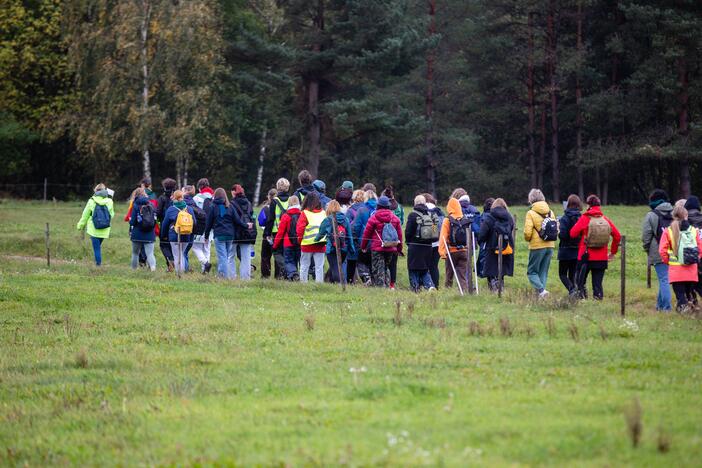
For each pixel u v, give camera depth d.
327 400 34.50
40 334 53.31
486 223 66.25
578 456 26.03
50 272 79.50
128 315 58.94
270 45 180.50
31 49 191.00
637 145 191.88
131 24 175.38
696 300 64.31
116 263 102.94
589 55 198.38
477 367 39.69
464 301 61.88
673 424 29.12
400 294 65.44
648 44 197.00
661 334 48.56
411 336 47.94
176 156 180.50
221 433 30.72
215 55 179.25
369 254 73.62
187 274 77.44
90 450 30.41
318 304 61.53
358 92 198.00
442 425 29.69
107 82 175.88
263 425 31.20
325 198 77.00
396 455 26.33
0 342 51.03
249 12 197.88
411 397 34.03
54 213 144.00
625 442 27.03
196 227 81.00
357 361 41.78
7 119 193.88
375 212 70.00
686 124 190.38
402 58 184.50
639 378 36.94
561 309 58.31
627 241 108.88
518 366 39.91
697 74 193.12
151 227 81.00
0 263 89.06
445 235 69.19
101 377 41.75
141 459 28.66
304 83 195.88
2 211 144.38
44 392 39.38
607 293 76.62
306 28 187.88
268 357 43.84
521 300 60.97
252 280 72.56
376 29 180.12
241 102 192.12
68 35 180.25
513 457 26.03
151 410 34.81
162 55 176.88
